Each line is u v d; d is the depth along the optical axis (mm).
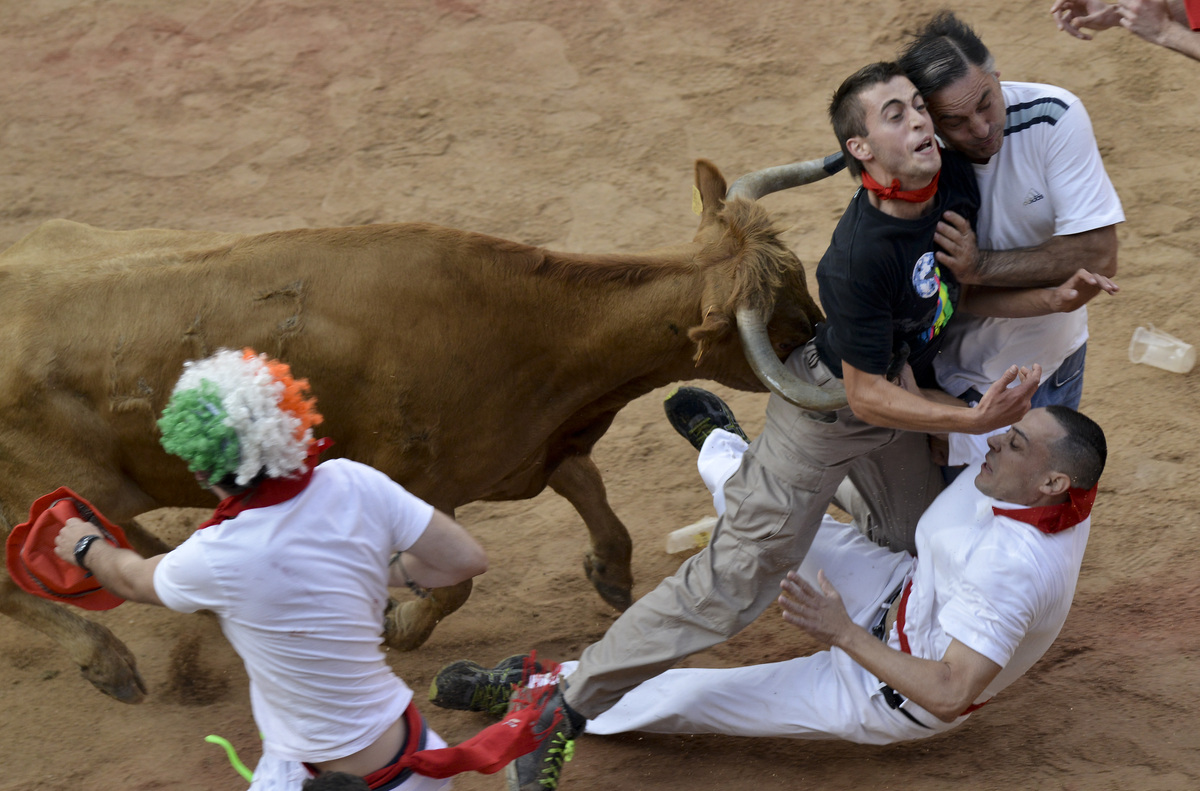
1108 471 21141
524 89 37031
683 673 15609
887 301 12695
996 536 13391
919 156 12047
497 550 21328
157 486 16719
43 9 43562
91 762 16656
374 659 11414
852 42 37656
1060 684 16547
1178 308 25219
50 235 17672
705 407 19062
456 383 16062
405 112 36312
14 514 16375
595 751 16141
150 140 35844
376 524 11227
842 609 13273
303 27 41500
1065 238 13586
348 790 10383
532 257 16000
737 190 16062
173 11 43188
